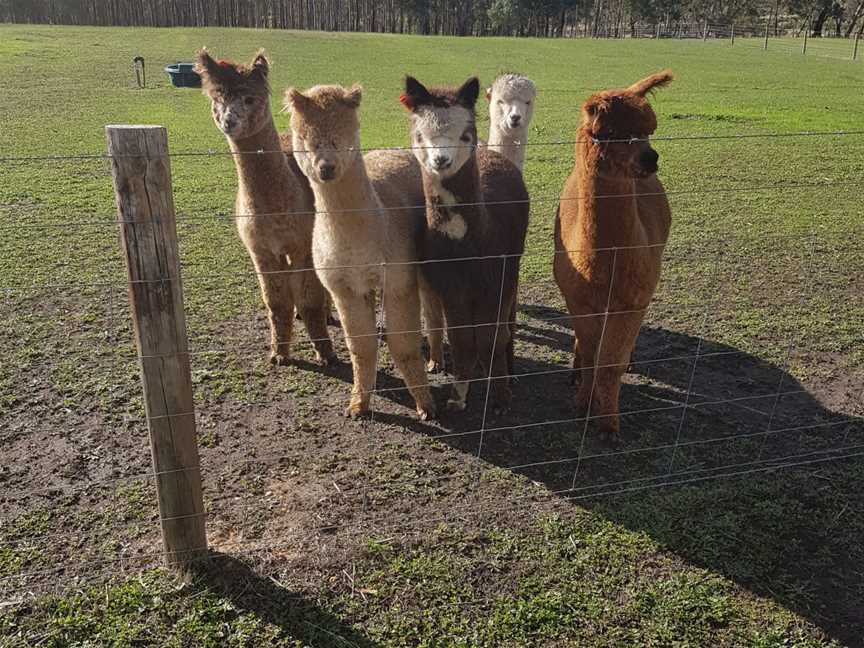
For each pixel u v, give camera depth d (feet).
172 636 9.64
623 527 11.94
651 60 103.50
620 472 13.50
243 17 193.26
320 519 12.05
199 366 17.30
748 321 19.99
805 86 73.51
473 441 14.58
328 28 197.88
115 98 58.70
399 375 17.46
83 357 17.10
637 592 10.57
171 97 59.77
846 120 51.98
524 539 11.63
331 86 13.41
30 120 48.26
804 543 11.64
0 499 12.26
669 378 17.10
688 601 10.41
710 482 13.15
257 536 11.59
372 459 13.85
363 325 14.56
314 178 13.16
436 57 103.96
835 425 15.08
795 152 41.78
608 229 12.63
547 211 30.45
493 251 14.53
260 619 9.96
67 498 12.34
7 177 33.09
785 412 15.58
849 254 25.13
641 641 9.78
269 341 18.74
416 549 11.35
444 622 9.98
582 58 106.11
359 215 13.39
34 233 25.45
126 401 15.39
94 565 10.78
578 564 11.10
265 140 17.19
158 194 8.67
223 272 23.08
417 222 15.15
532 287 23.07
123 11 181.37
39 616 9.84
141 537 11.43
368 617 10.07
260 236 16.28
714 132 47.29
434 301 16.06
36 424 14.51
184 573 10.59
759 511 12.34
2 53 89.76
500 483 13.15
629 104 12.03
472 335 14.92
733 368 17.53
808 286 22.39
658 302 21.29
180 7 185.47
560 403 16.19
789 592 10.63
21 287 20.92
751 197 32.37
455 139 13.23
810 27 187.42
